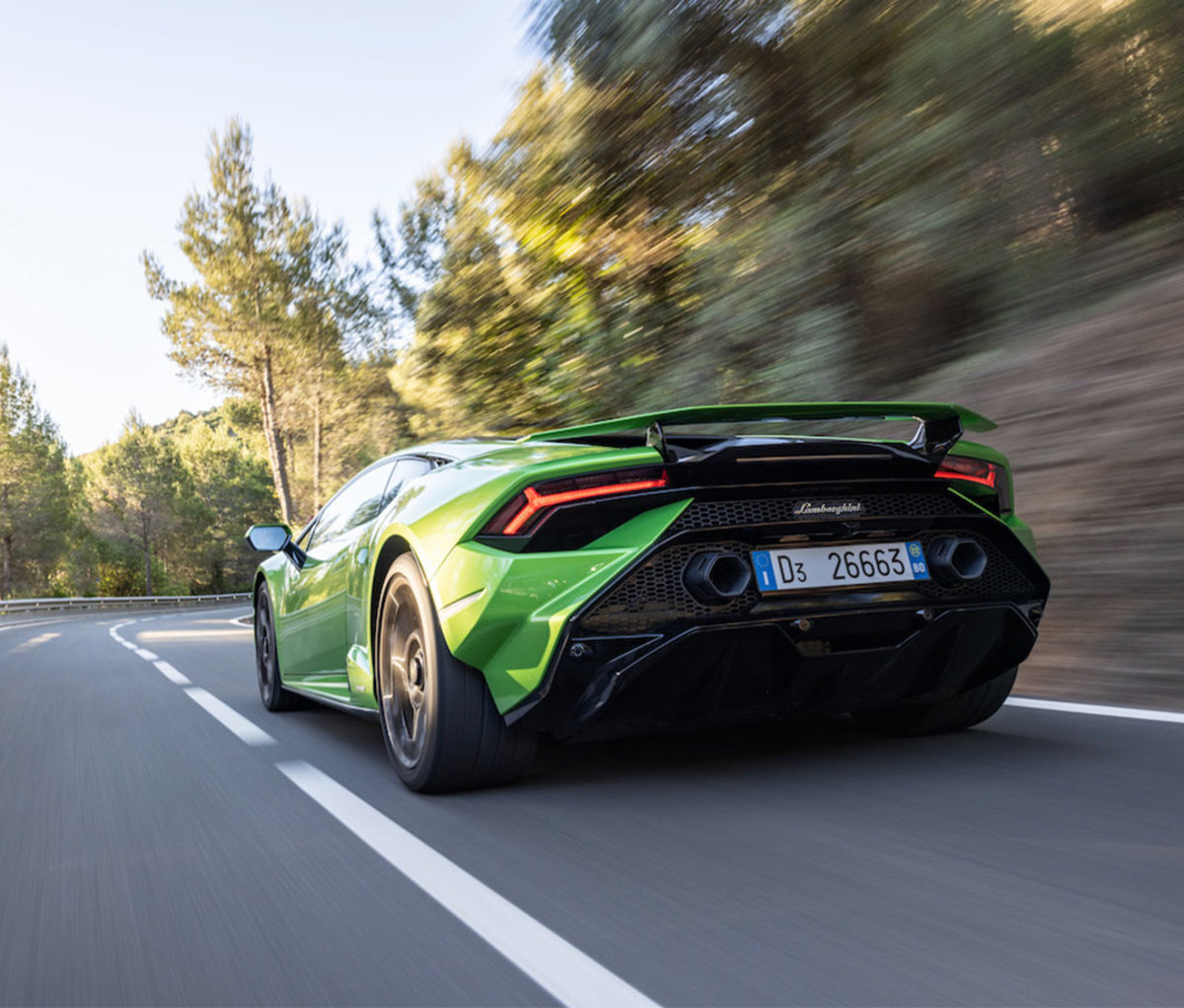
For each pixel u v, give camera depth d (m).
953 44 6.46
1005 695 3.40
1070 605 4.79
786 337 7.48
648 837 2.48
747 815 2.64
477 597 2.70
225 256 26.92
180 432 78.00
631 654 2.64
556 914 2.00
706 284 8.30
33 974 1.84
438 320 11.45
